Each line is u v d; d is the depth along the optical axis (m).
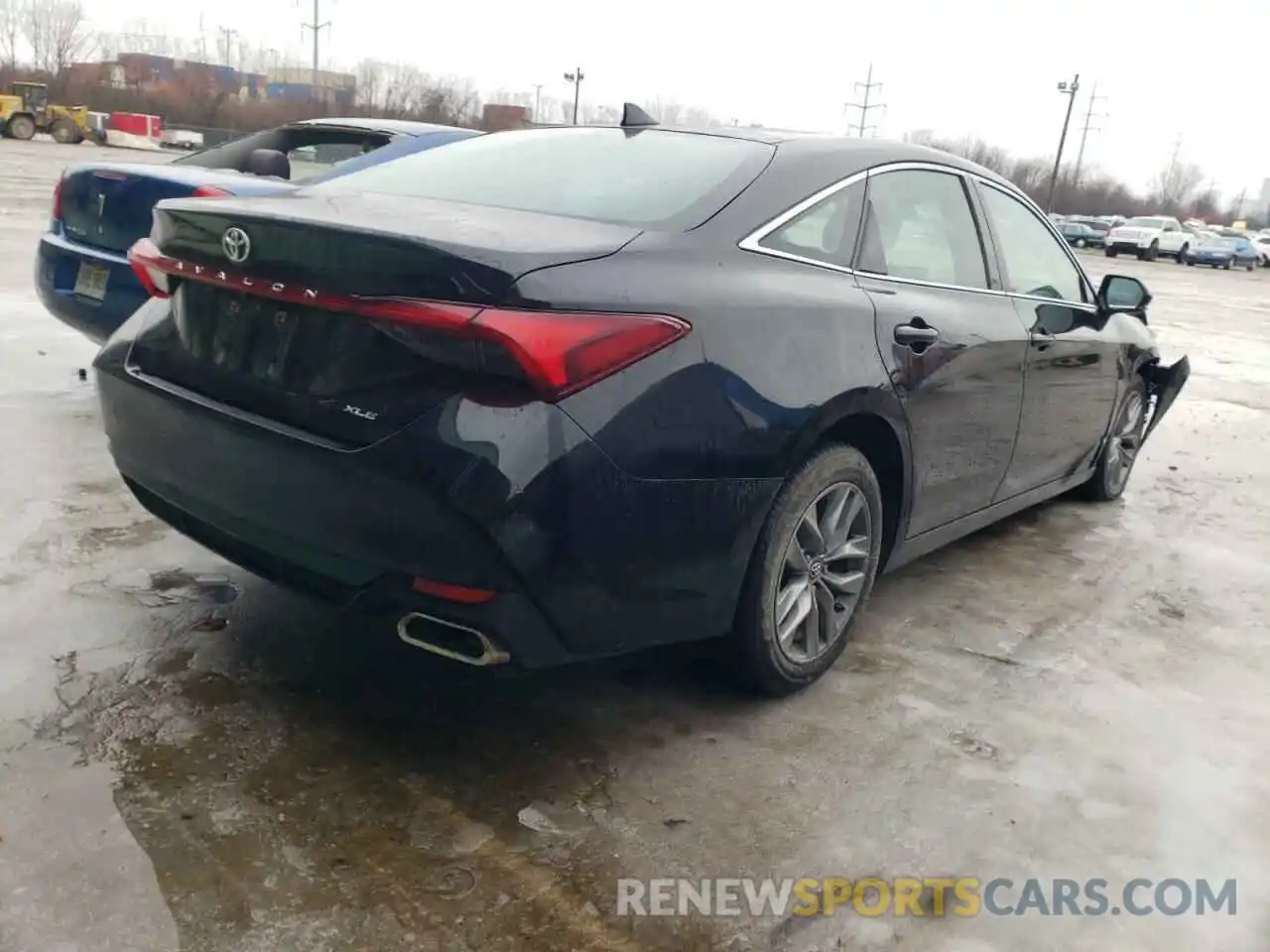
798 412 2.69
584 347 2.24
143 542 3.72
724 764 2.73
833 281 2.98
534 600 2.27
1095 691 3.30
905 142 3.65
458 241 2.26
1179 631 3.84
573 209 2.77
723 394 2.51
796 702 3.07
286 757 2.58
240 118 53.78
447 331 2.18
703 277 2.58
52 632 3.04
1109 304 4.75
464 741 2.72
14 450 4.54
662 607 2.52
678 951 2.10
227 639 3.10
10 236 10.98
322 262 2.32
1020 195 4.24
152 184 4.65
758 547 2.78
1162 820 2.65
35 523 3.79
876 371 2.98
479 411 2.19
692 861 2.35
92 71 57.97
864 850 2.44
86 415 5.14
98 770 2.46
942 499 3.58
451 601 2.26
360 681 2.95
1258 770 2.92
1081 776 2.81
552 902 2.19
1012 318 3.80
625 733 2.83
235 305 2.55
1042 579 4.26
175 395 2.62
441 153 3.44
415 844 2.32
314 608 3.33
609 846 2.37
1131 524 5.13
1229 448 6.99
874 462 3.29
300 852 2.26
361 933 2.06
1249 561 4.68
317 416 2.35
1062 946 2.21
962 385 3.45
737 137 3.27
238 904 2.10
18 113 37.69
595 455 2.26
